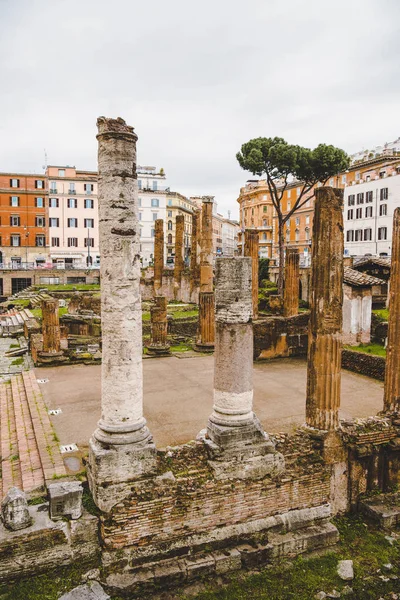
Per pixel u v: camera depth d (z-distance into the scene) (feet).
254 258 90.12
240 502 34.04
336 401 38.27
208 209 109.91
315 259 37.58
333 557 34.45
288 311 89.35
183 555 32.01
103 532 30.45
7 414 52.21
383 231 212.23
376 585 31.73
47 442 42.32
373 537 36.94
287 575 32.55
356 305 81.41
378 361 66.54
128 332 32.04
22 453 40.96
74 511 30.91
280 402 55.57
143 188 305.73
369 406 54.24
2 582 28.60
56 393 58.23
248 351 34.86
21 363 76.07
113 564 30.19
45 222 266.57
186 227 359.25
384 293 125.08
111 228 31.58
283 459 35.55
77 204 272.92
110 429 32.04
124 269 31.76
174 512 31.96
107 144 31.35
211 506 33.09
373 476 41.01
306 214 255.29
